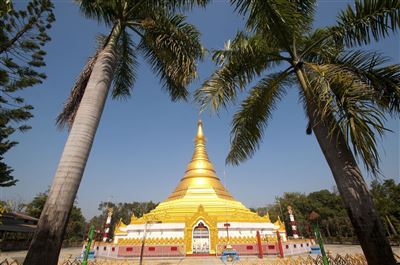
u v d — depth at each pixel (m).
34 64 18.19
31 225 43.94
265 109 10.34
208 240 27.09
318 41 8.28
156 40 9.84
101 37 10.41
